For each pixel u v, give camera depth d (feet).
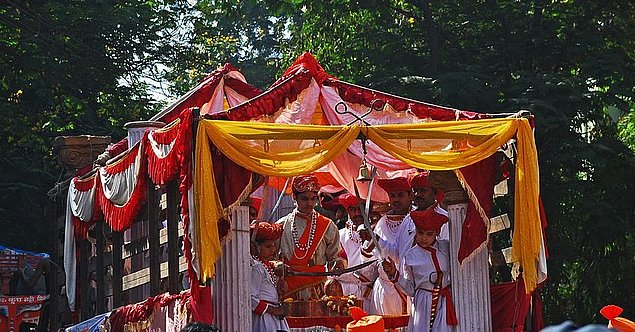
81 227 45.68
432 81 68.64
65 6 82.74
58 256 50.93
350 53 79.61
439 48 76.23
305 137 32.27
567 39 73.26
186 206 31.89
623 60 70.74
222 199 32.09
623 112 73.67
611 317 22.67
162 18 89.30
